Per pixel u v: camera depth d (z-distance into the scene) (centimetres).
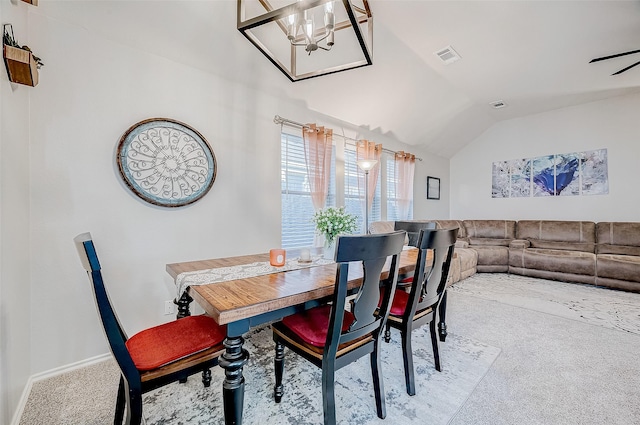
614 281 353
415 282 151
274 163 293
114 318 102
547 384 166
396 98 372
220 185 251
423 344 219
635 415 141
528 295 336
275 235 294
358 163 339
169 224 222
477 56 313
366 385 167
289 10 145
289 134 309
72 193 181
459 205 590
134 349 119
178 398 154
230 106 258
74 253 181
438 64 329
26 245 160
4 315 130
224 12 211
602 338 225
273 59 183
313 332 133
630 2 232
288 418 139
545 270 407
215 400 153
